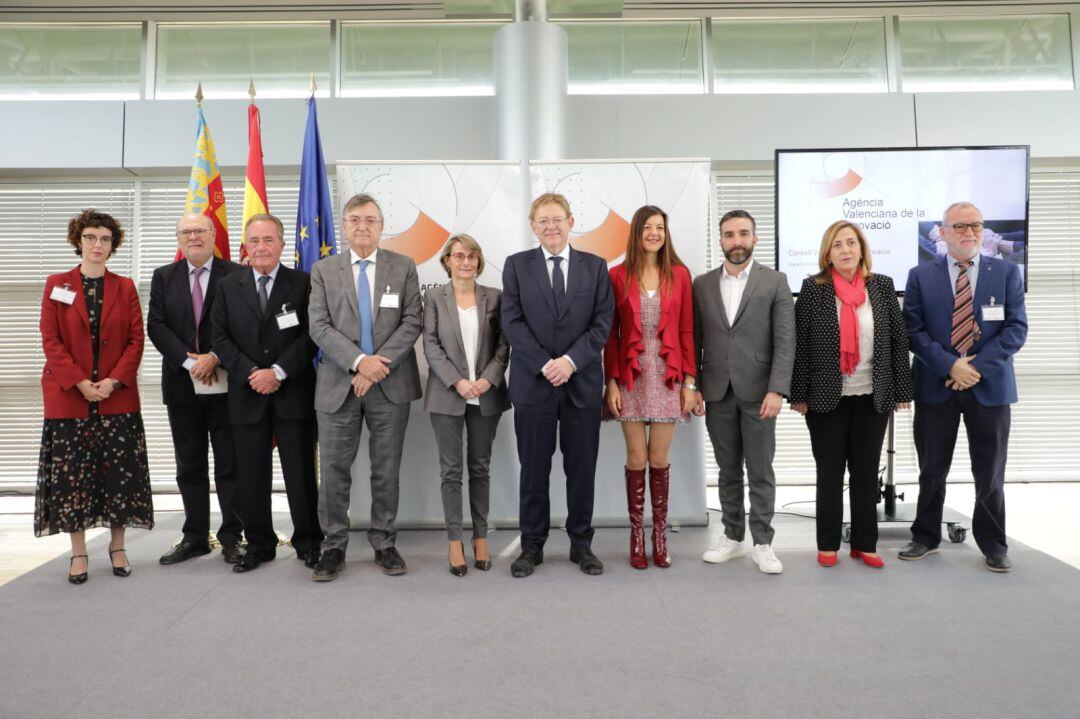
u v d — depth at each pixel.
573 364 3.12
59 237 5.46
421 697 2.09
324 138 5.25
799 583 3.08
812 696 2.08
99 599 2.95
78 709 2.04
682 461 4.11
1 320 5.44
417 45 5.54
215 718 1.98
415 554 3.59
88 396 3.15
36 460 5.44
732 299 3.35
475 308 3.45
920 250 4.27
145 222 5.48
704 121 5.24
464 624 2.64
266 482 3.38
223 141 5.24
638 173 4.02
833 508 3.31
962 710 2.00
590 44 5.52
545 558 3.50
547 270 3.25
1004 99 5.23
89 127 5.22
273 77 5.52
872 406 3.28
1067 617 2.67
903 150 4.24
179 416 3.53
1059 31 5.48
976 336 3.26
